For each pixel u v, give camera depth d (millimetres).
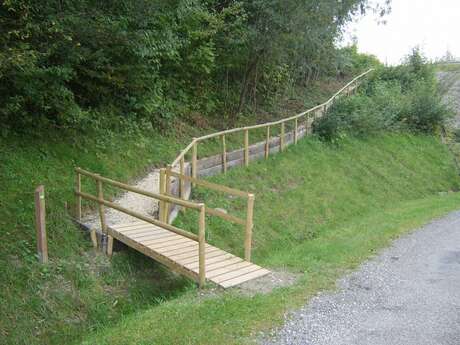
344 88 22453
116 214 7922
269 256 7859
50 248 6359
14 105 8016
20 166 7844
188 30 12703
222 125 14883
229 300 4871
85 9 8586
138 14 9398
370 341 4234
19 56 6520
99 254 6676
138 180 9797
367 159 16297
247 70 15719
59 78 8422
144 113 11969
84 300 5723
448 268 6762
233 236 8570
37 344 4984
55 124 9320
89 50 8945
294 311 4746
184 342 4004
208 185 7348
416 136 21250
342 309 4945
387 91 23906
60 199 7535
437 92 26859
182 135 12867
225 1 14719
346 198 12477
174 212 8266
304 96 21891
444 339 4320
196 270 5504
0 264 5637
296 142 14523
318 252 7289
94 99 10859
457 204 12805
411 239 8469
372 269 6461
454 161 19922
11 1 6863
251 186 10922
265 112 17703
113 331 4570
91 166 9125
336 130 16578
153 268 6789
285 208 10586
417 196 15062
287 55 16188
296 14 13562
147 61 11133
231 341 4047
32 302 5371
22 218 6656
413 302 5293
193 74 14469
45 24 7379
